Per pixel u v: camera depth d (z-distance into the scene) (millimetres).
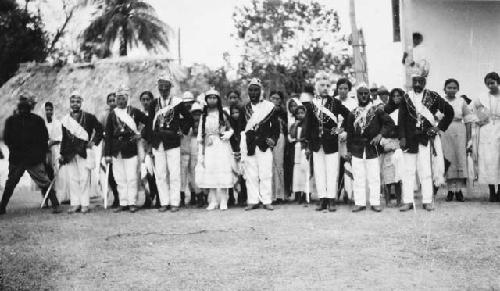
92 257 5625
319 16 24625
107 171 9109
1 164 17156
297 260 5285
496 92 8883
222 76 23656
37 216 8656
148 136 8898
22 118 9055
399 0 15508
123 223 7688
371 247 5727
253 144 8703
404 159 8102
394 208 8438
